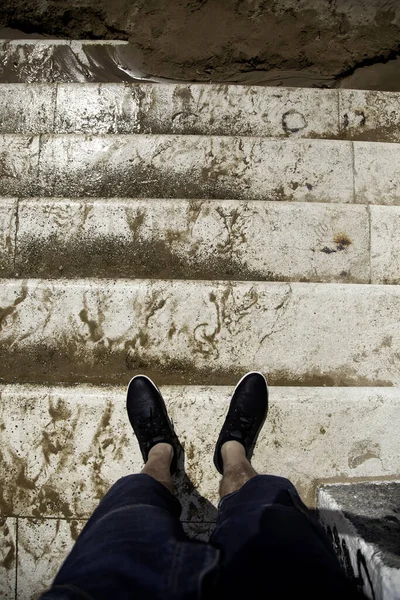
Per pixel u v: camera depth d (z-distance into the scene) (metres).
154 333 1.88
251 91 2.42
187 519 1.71
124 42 2.79
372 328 1.88
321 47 2.75
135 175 2.22
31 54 2.76
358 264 2.03
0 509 1.72
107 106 2.43
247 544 1.02
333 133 2.41
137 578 0.86
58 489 1.73
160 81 2.77
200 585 0.83
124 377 1.86
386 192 2.21
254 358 1.87
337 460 1.74
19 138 2.24
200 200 2.04
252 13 2.77
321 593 0.90
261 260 2.02
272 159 2.21
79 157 2.23
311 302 1.89
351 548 1.37
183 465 1.74
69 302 1.89
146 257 2.03
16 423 1.76
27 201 2.04
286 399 1.77
